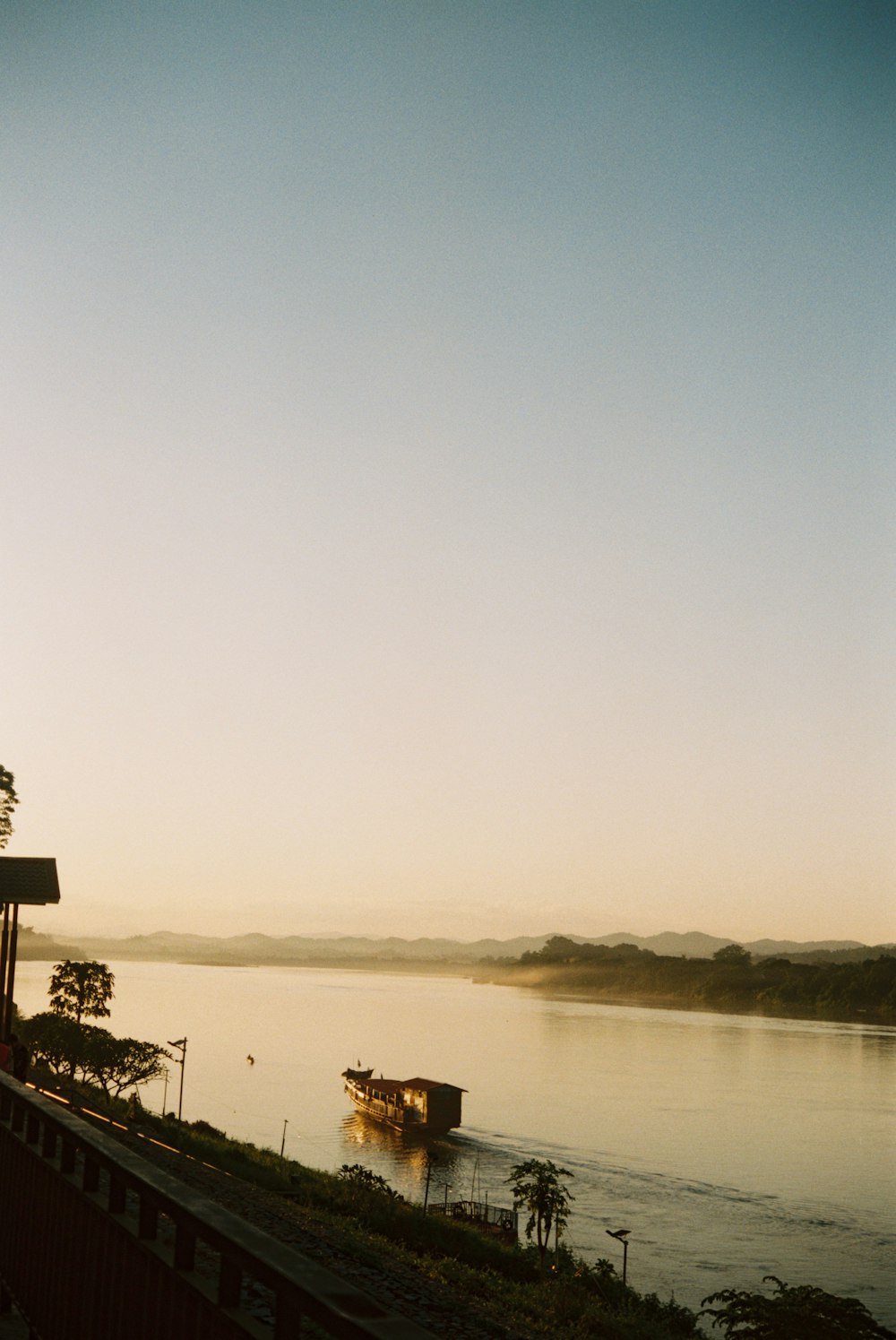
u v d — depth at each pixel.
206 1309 4.37
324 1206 29.30
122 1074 66.12
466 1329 15.30
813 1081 168.12
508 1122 125.94
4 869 23.58
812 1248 71.19
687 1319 33.31
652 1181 92.69
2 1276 7.87
